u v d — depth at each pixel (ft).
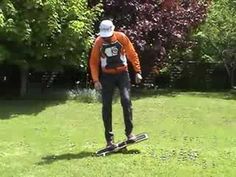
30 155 28.07
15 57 47.65
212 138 32.53
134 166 25.04
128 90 28.02
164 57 58.70
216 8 61.67
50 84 55.26
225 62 62.69
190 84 63.52
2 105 46.44
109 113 27.89
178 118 41.11
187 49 62.23
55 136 33.22
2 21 43.75
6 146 30.40
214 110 45.14
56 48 47.85
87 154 27.84
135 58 28.27
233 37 61.00
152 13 55.83
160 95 54.39
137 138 28.25
